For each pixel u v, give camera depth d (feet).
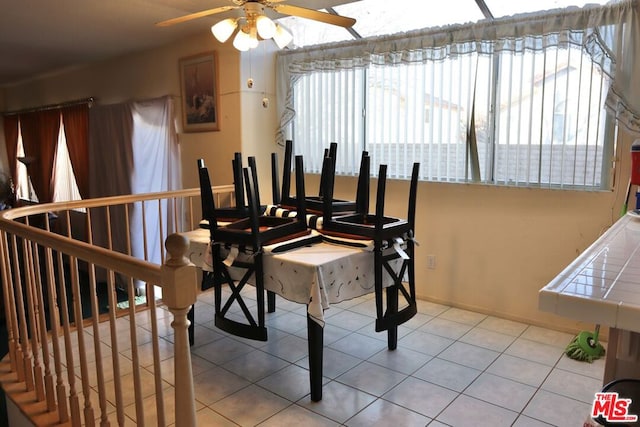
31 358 8.78
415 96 12.27
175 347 4.69
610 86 9.45
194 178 16.10
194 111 15.62
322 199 9.85
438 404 7.93
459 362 9.39
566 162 10.27
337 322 11.48
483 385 8.52
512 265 11.28
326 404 7.99
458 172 11.80
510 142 10.94
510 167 11.02
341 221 9.08
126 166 17.94
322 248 8.54
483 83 11.11
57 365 7.16
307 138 14.66
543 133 10.46
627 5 9.10
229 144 14.70
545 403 7.92
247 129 14.39
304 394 8.32
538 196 10.72
